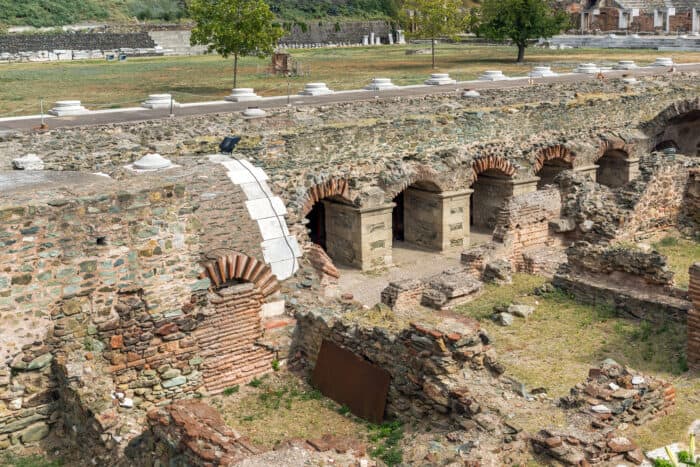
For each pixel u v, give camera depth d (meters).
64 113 29.67
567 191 24.61
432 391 12.07
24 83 48.97
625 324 17.36
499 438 10.92
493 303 19.39
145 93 42.59
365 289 23.92
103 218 13.05
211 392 14.38
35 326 12.77
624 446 10.80
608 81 40.00
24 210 12.41
